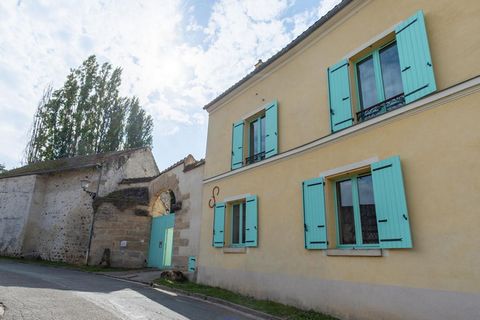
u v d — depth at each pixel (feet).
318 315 19.83
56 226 55.47
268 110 28.81
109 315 17.53
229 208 31.81
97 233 48.49
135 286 30.76
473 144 15.24
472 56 15.98
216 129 36.52
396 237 16.87
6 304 18.17
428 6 18.30
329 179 22.21
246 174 29.96
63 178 58.59
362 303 18.19
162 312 19.57
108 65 97.55
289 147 25.95
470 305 14.03
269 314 20.47
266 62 29.60
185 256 36.01
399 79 19.81
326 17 23.99
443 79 16.81
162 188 47.03
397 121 18.49
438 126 16.62
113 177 55.06
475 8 16.33
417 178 16.96
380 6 21.11
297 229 23.48
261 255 26.11
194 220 36.14
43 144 88.38
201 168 37.37
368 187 20.26
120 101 96.43
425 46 17.52
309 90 25.29
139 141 96.22
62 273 37.91
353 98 21.79
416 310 15.75
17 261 50.44
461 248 14.74
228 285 28.78
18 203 59.62
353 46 22.45
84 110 91.04
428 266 15.67
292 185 24.71
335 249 20.24
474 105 15.52
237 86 33.47
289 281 23.17
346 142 21.21
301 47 26.71
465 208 14.94
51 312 17.10
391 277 17.02
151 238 49.83
